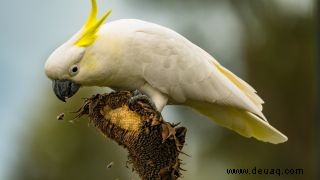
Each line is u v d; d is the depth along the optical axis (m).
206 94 12.29
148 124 11.02
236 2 19.70
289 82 19.05
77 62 11.76
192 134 18.41
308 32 19.09
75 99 16.67
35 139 17.12
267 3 19.67
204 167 18.31
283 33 19.36
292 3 19.55
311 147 18.41
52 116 17.14
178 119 18.44
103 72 11.90
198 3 19.62
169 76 12.20
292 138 18.66
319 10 13.87
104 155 16.86
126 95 11.24
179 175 11.07
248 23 19.73
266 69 19.17
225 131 18.34
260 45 19.44
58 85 11.91
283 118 18.94
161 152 10.99
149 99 11.27
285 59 19.20
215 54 19.27
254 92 12.56
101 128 11.29
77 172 16.83
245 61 19.31
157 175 11.00
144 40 12.09
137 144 11.04
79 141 16.89
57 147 17.00
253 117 12.36
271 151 18.30
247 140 18.27
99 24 11.79
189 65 12.27
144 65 12.09
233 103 12.23
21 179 17.00
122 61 11.95
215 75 12.33
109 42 11.85
